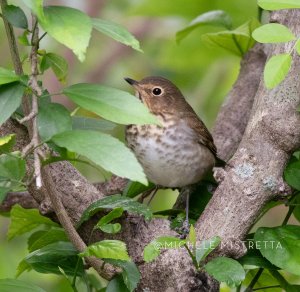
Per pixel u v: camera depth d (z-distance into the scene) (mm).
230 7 14562
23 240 14656
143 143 11328
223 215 8406
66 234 8289
